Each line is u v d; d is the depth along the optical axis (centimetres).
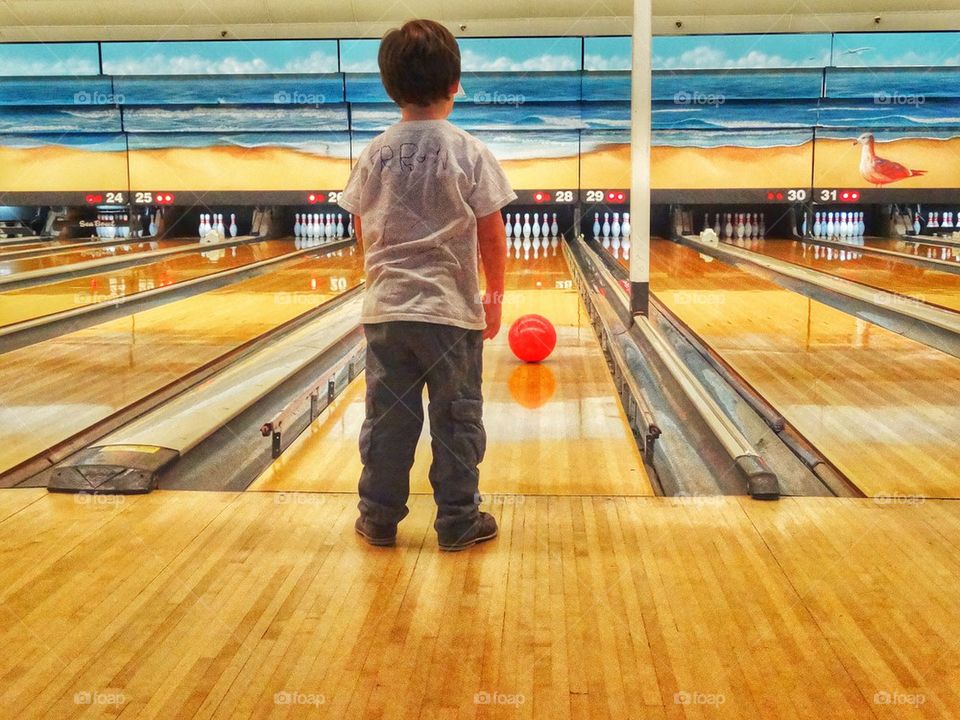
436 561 201
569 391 364
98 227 924
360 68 852
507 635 167
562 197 855
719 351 425
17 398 347
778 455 291
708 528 219
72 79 855
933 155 823
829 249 816
